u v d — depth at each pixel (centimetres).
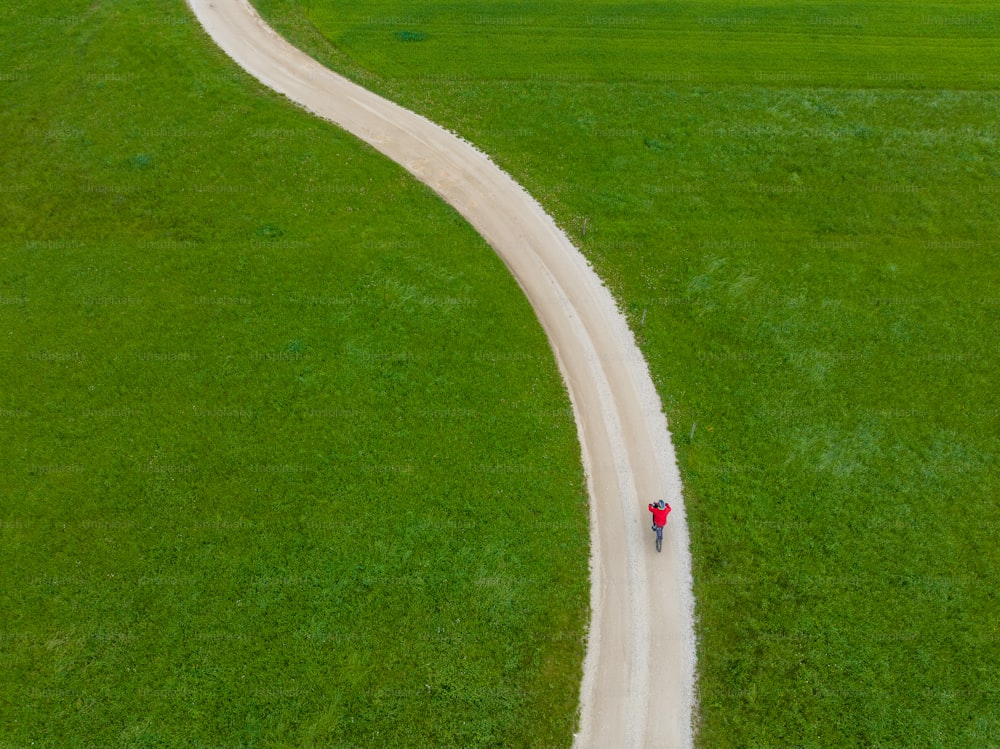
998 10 6181
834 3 6294
